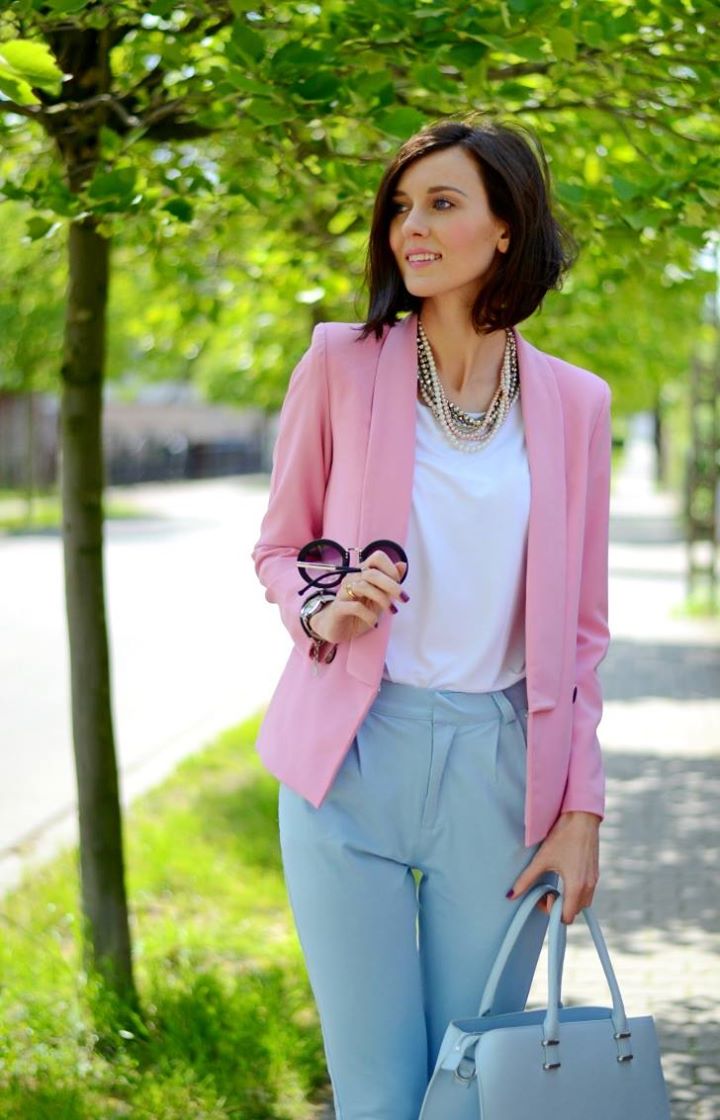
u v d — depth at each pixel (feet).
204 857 23.43
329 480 9.09
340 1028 8.95
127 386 103.65
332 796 8.82
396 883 8.92
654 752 31.91
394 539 8.70
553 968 8.61
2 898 21.68
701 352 58.90
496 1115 8.19
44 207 13.70
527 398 8.94
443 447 8.85
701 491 73.36
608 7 13.12
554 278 9.03
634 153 15.79
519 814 8.95
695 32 12.66
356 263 20.12
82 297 16.16
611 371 30.76
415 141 8.79
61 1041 15.49
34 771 31.09
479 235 8.70
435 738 8.77
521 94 12.83
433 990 9.33
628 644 49.62
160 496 150.00
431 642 8.80
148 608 60.85
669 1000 16.84
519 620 8.98
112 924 16.70
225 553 87.15
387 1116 8.91
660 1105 8.48
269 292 25.29
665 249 13.79
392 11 12.14
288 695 9.11
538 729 8.79
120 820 16.90
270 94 12.17
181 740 34.78
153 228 14.73
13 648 48.96
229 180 15.21
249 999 15.90
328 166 14.44
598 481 9.25
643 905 20.75
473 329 8.91
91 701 16.65
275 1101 14.01
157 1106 13.52
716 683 41.60
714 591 58.34
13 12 11.90
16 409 144.87
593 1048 8.42
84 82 14.70
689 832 24.93
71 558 16.61
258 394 40.11
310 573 8.94
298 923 9.05
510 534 8.80
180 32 13.51
